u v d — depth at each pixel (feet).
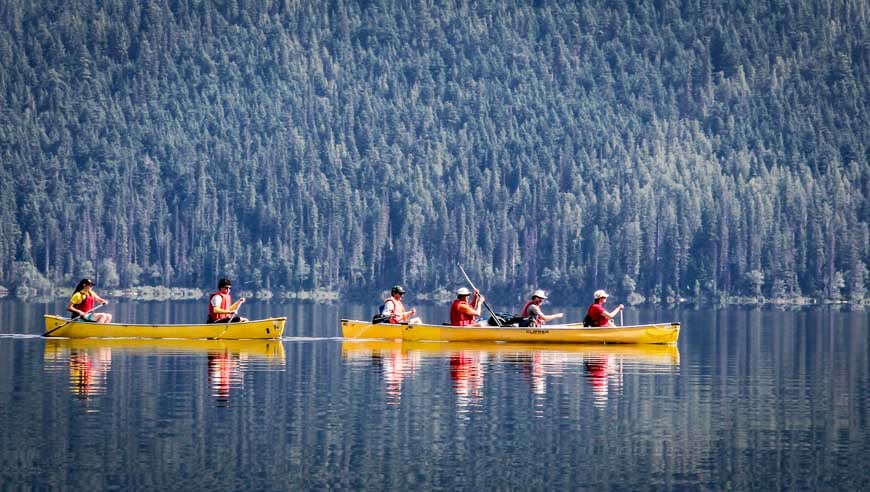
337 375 461.37
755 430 351.05
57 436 327.88
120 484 281.33
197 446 318.45
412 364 507.30
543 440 331.16
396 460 306.76
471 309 640.58
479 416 364.58
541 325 637.30
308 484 284.00
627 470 299.99
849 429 353.72
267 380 444.14
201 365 495.00
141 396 398.01
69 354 540.11
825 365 563.48
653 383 449.48
